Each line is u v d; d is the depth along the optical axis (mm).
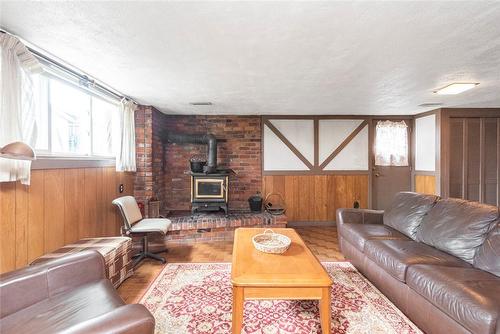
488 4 1440
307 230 4566
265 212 4578
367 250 2404
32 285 1382
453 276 1625
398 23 1646
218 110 4434
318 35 1797
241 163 4906
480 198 4539
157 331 1767
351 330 1771
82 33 1765
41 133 2219
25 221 1938
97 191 2928
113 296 1468
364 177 4977
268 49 2021
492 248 1771
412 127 5047
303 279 1576
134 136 3688
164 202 4734
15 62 1738
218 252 3395
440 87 3076
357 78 2730
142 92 3246
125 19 1589
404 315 1938
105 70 2469
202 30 1725
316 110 4480
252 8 1479
